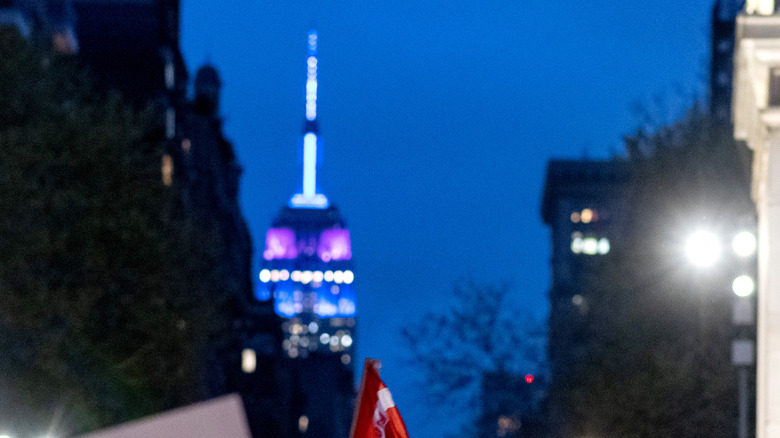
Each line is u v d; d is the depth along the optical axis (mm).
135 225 30031
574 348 45531
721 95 54250
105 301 29859
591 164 149000
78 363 28781
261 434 105688
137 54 63688
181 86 70312
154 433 4656
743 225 20797
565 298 146000
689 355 36594
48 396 27562
